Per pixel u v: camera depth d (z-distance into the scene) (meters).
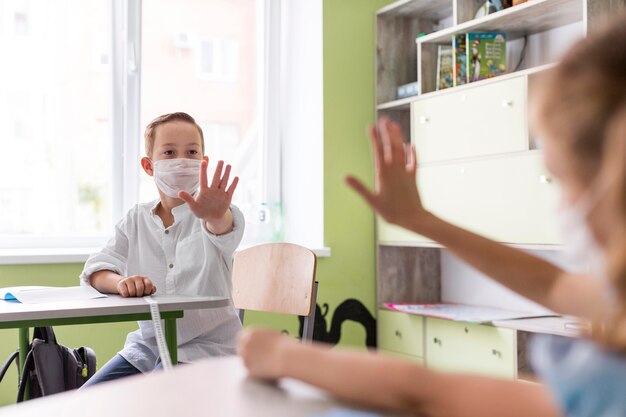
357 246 3.38
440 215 3.01
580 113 0.35
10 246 2.95
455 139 2.94
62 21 3.08
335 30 3.36
